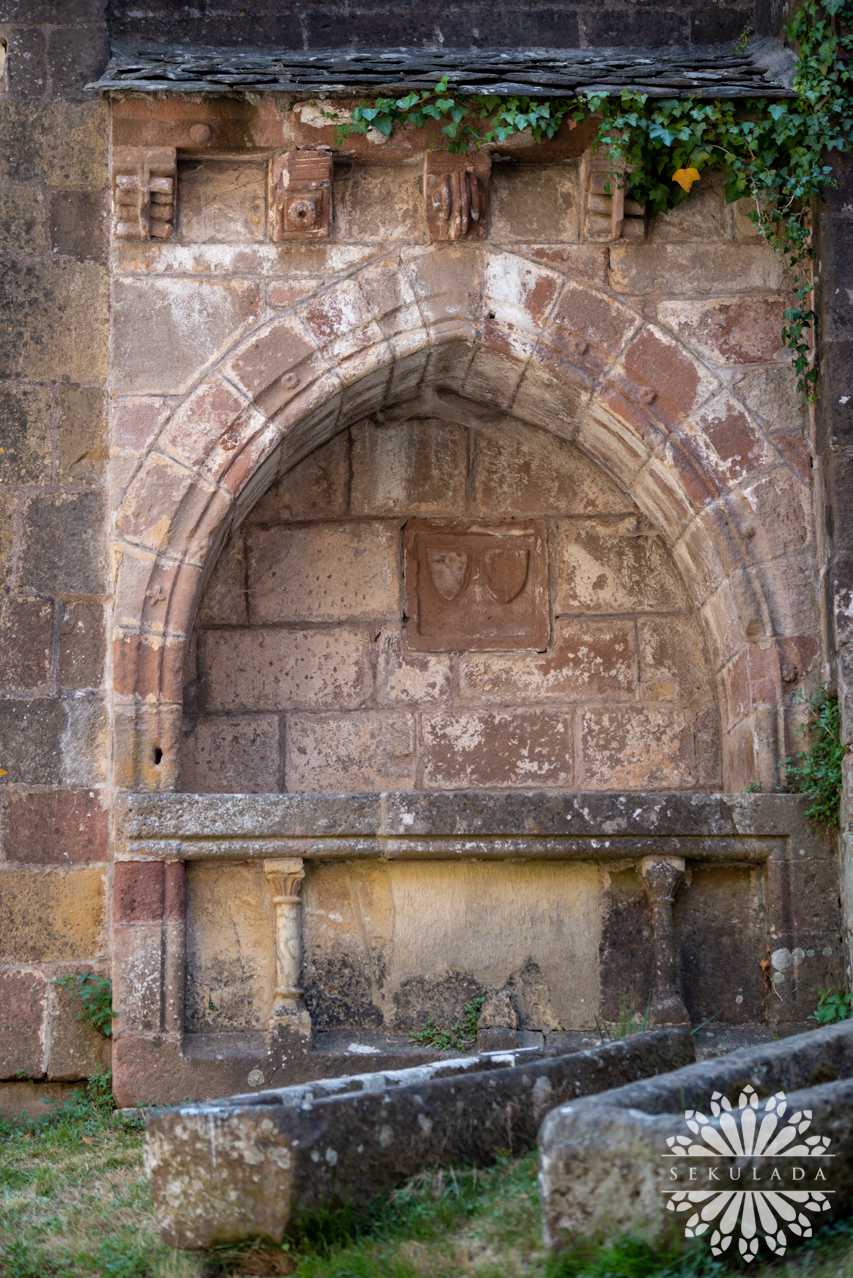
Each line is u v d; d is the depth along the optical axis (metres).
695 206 5.93
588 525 6.45
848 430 5.57
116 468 5.61
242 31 6.23
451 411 6.48
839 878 5.44
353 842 5.32
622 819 5.37
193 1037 5.23
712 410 5.79
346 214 5.82
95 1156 4.62
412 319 5.77
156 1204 3.38
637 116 5.56
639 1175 2.90
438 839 5.32
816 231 5.75
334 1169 3.30
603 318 5.82
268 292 5.75
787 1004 5.35
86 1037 5.33
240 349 5.70
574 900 5.45
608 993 5.38
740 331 5.85
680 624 6.39
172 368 5.68
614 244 5.88
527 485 6.47
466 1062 4.25
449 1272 3.00
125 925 5.23
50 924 5.40
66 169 5.88
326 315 5.74
